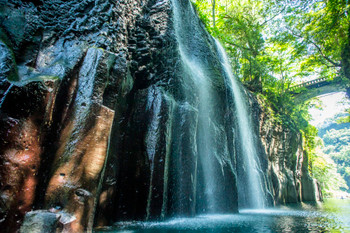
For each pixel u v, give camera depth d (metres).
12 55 4.12
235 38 25.08
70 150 4.30
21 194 3.53
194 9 13.73
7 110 3.59
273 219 7.27
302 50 22.91
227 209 8.38
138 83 7.75
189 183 6.91
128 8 7.54
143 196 5.96
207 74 11.10
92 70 5.05
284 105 24.92
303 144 25.56
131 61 7.35
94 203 4.21
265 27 24.17
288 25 22.25
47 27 5.41
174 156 7.06
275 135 19.61
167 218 6.21
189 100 8.75
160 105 6.99
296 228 5.55
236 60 24.03
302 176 25.00
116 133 6.36
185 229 5.04
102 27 6.20
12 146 3.56
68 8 5.91
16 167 3.54
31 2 5.36
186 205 6.67
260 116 17.97
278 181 16.91
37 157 3.86
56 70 4.75
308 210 11.78
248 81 23.67
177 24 10.39
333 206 15.98
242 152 12.63
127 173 6.40
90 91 4.83
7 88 3.67
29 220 3.36
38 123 3.93
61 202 3.89
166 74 8.30
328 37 21.20
